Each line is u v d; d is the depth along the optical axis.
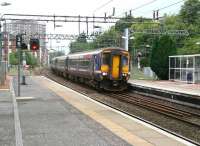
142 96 33.56
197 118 20.88
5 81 45.50
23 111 19.55
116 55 37.12
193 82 44.91
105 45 76.12
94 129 14.40
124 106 26.02
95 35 59.75
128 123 15.82
